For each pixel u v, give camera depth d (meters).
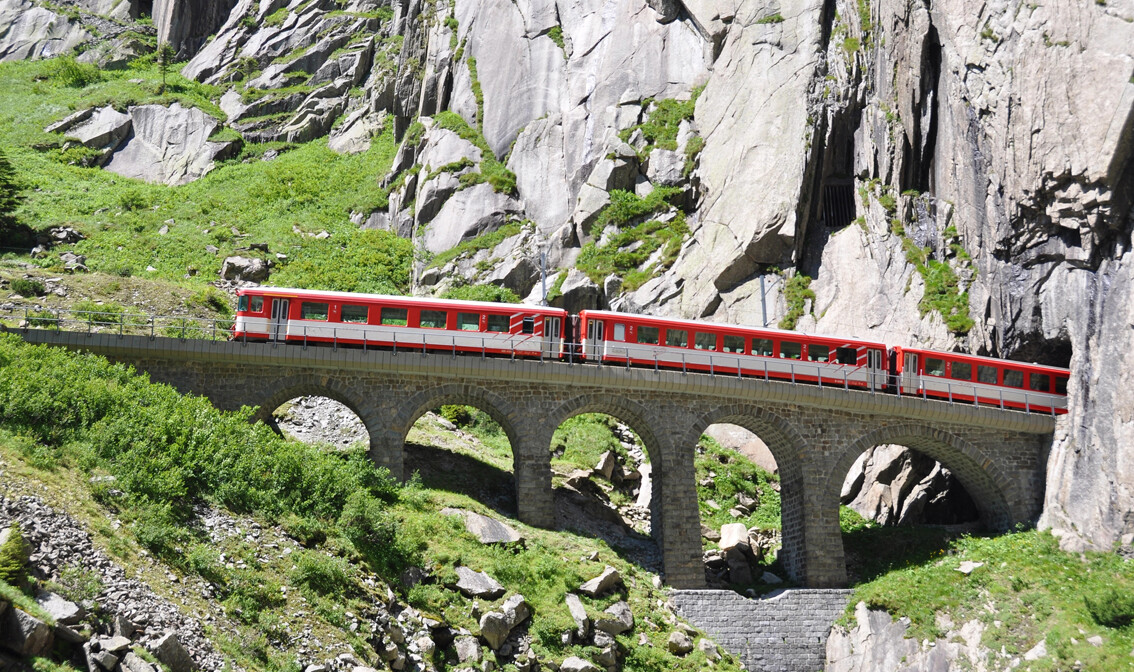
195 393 35.03
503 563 31.91
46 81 92.94
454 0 80.06
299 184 74.12
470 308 38.50
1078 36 42.62
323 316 37.47
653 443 38.22
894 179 53.06
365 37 93.00
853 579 38.53
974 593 34.72
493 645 29.23
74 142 79.88
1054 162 42.19
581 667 29.50
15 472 24.88
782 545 39.94
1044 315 42.47
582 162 65.31
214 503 28.53
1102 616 31.66
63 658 19.92
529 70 71.06
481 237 64.06
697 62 66.44
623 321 39.34
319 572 27.61
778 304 53.22
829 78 57.91
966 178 49.00
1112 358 38.19
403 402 36.38
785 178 55.66
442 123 72.00
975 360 41.56
